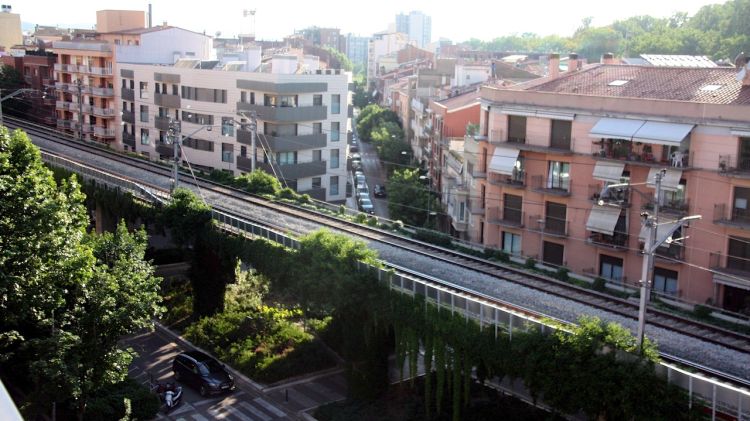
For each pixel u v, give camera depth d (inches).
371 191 3309.5
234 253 1464.1
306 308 1305.4
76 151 2714.1
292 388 1341.0
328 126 2800.2
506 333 1009.5
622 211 1641.2
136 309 1093.8
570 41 6008.9
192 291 1695.4
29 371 1031.0
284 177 2625.5
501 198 1884.8
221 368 1352.1
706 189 1513.3
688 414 826.8
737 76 1605.6
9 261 1037.2
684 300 1509.6
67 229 1157.7
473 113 2667.3
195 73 2930.6
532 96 1777.8
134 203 1737.2
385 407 1216.2
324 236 1269.7
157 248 2016.5
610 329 920.9
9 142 1204.5
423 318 1109.1
